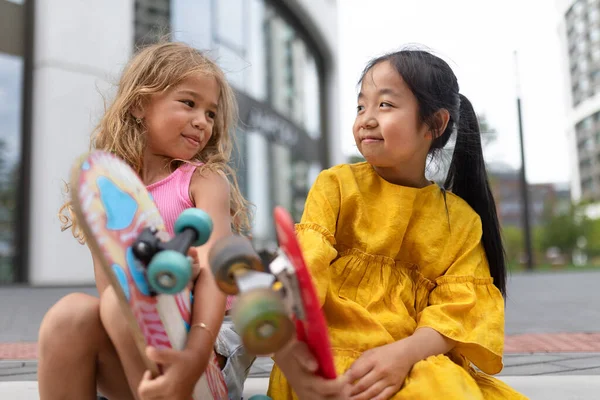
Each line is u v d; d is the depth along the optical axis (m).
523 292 7.66
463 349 1.35
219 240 0.99
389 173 1.54
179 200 1.36
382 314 1.40
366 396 1.19
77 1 8.79
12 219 8.56
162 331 1.00
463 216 1.56
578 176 55.22
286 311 0.85
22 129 8.71
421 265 1.51
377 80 1.46
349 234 1.49
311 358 1.05
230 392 1.43
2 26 8.61
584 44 53.44
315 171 16.30
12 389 1.90
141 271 0.97
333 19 16.66
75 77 8.73
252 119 12.43
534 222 43.44
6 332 3.88
